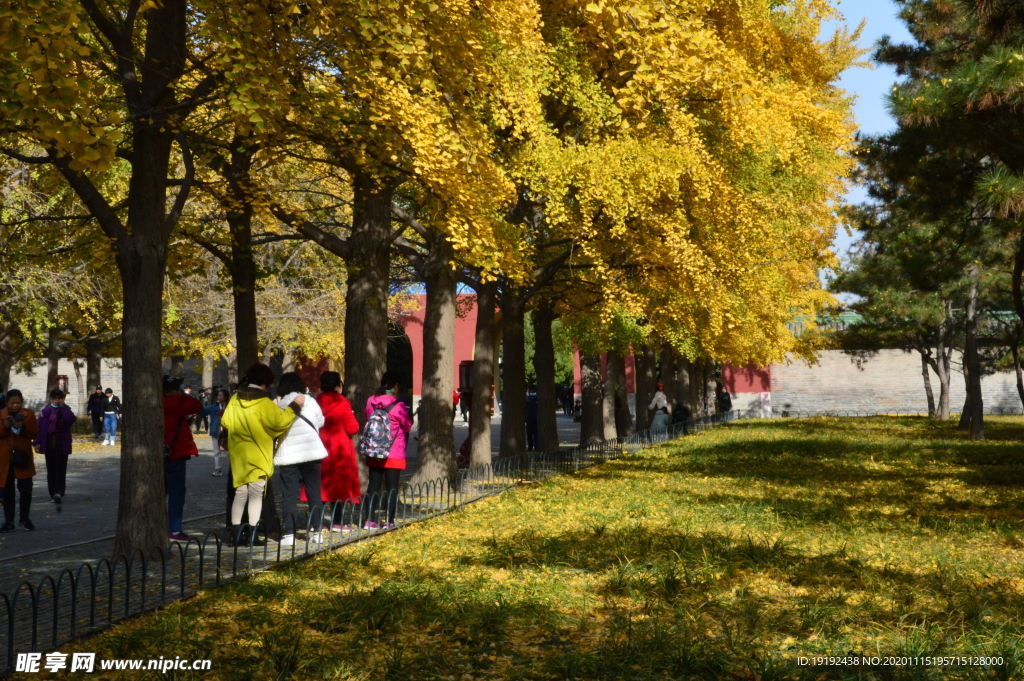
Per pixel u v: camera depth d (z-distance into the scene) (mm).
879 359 58219
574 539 10148
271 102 8406
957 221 15773
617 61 13648
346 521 12031
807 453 24250
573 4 12875
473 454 19109
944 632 6266
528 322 75875
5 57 6516
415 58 9461
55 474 14828
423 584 7867
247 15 8273
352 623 6680
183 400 11398
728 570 8445
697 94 15312
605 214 15500
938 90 12703
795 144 15547
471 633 6434
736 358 30906
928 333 45250
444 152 9711
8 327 31797
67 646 6094
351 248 13883
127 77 9406
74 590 6320
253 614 6914
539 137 12930
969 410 36000
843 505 13469
